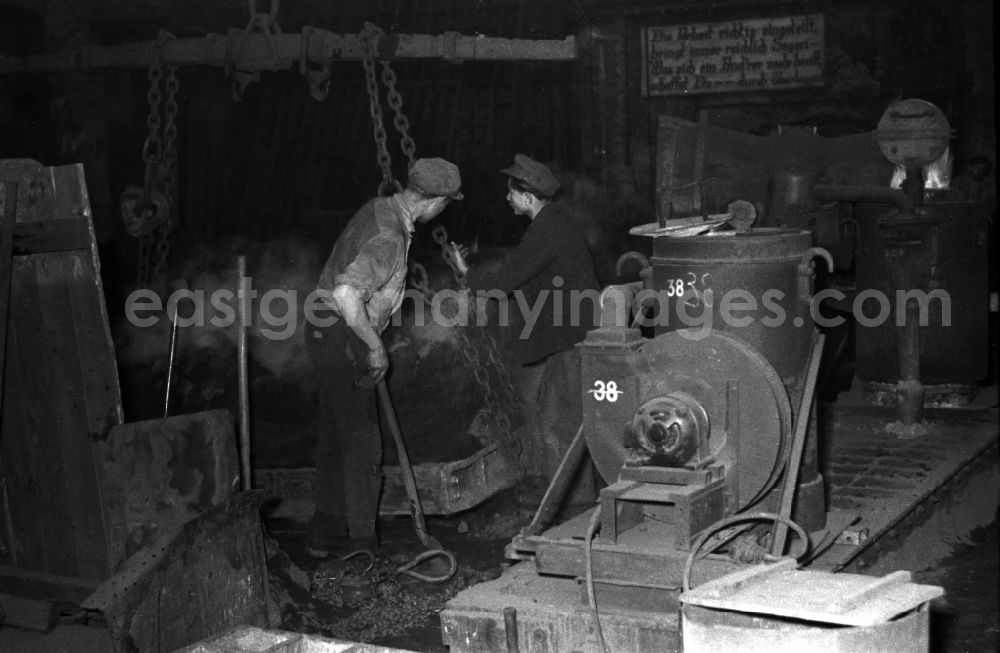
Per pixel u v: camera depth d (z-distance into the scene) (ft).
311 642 11.23
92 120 32.78
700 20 32.24
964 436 20.44
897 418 21.27
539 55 18.76
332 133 34.32
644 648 10.75
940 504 17.89
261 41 19.17
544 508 12.87
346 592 15.62
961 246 22.13
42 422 14.25
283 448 20.33
